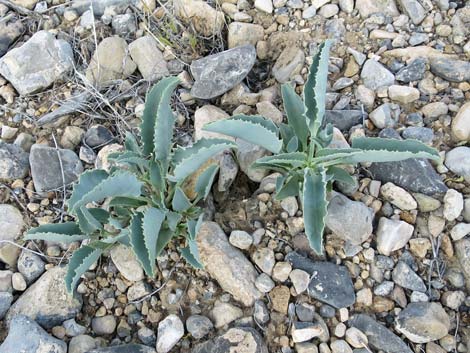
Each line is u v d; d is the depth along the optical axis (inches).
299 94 17.0
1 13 19.1
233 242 14.6
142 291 14.4
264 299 14.2
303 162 14.1
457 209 14.5
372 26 17.8
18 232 15.4
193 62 17.1
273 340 13.8
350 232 14.3
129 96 17.4
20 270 14.9
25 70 17.4
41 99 17.6
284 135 15.2
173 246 14.9
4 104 17.5
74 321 14.2
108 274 14.8
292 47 17.6
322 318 14.0
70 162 16.2
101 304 14.6
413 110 16.4
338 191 15.2
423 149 13.4
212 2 18.9
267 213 15.1
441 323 13.6
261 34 18.1
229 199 15.8
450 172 15.3
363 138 14.2
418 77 16.7
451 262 14.5
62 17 19.1
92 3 18.9
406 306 14.0
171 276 14.6
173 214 14.1
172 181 13.8
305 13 18.2
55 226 14.1
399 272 14.3
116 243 14.6
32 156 16.1
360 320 13.9
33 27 19.0
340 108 16.5
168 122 13.7
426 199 14.9
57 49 17.7
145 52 17.7
